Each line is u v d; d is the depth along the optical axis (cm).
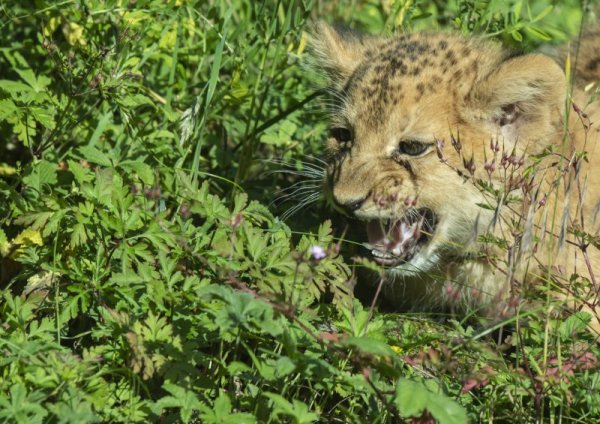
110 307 832
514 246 824
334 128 1159
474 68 1089
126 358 753
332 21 1488
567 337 813
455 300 854
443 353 764
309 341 759
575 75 1178
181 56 1216
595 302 859
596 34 1317
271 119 1216
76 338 849
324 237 878
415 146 1063
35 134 1062
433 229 1084
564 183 925
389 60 1136
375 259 1063
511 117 1065
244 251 857
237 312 700
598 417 812
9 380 698
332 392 780
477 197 1045
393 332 879
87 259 867
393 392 714
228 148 1292
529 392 762
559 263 981
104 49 1041
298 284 801
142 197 916
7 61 1229
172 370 719
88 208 848
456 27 1327
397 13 1319
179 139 1095
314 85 1315
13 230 986
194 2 1241
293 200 1219
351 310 776
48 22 1136
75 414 654
